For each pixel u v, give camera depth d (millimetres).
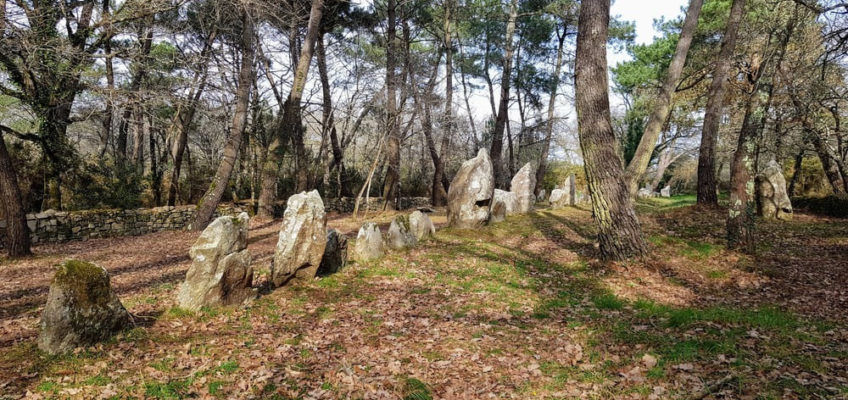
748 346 4578
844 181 17641
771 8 15422
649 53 29344
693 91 25188
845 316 5727
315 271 7480
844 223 12531
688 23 13859
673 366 4168
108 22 13203
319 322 5824
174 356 4496
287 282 7238
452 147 30719
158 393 3783
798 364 4094
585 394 3852
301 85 18281
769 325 5281
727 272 7957
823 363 4098
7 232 10688
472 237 11953
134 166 18094
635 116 31984
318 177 26188
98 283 4695
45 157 14945
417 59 22328
